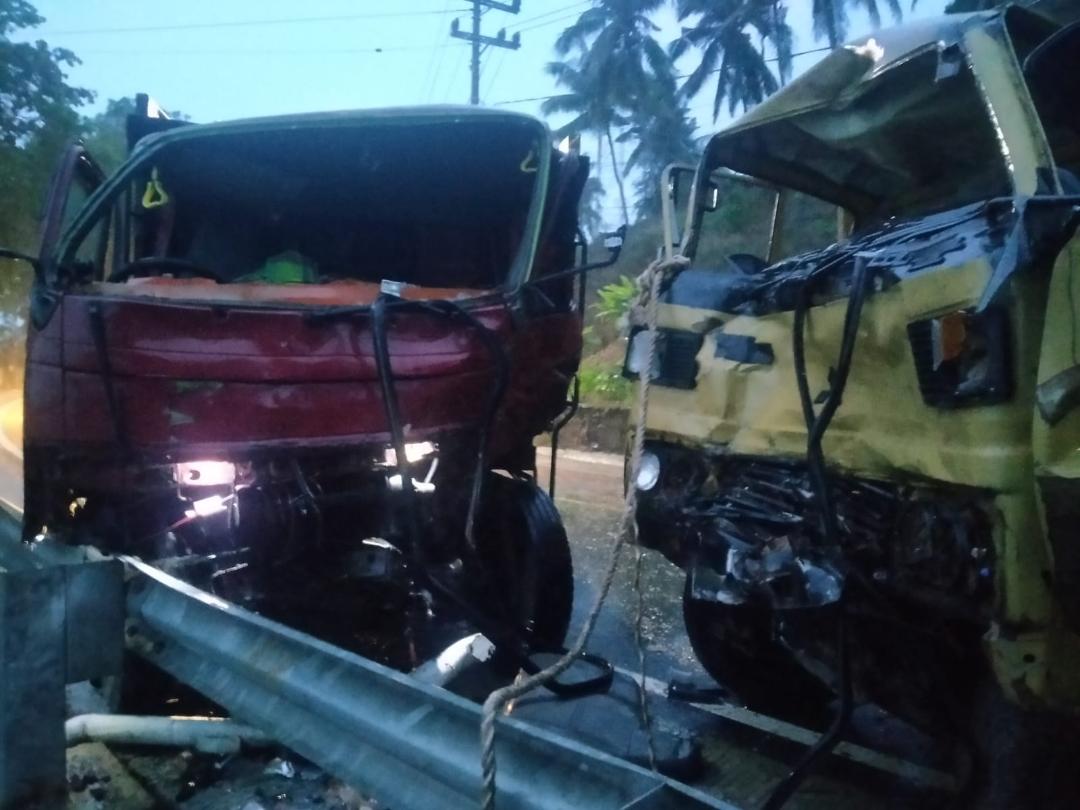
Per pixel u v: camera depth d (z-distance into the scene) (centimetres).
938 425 255
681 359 362
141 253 588
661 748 321
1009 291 239
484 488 493
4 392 3022
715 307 358
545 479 1255
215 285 472
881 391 280
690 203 439
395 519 454
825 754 271
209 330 437
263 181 579
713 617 381
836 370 285
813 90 392
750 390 333
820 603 277
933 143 411
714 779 317
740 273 407
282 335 439
